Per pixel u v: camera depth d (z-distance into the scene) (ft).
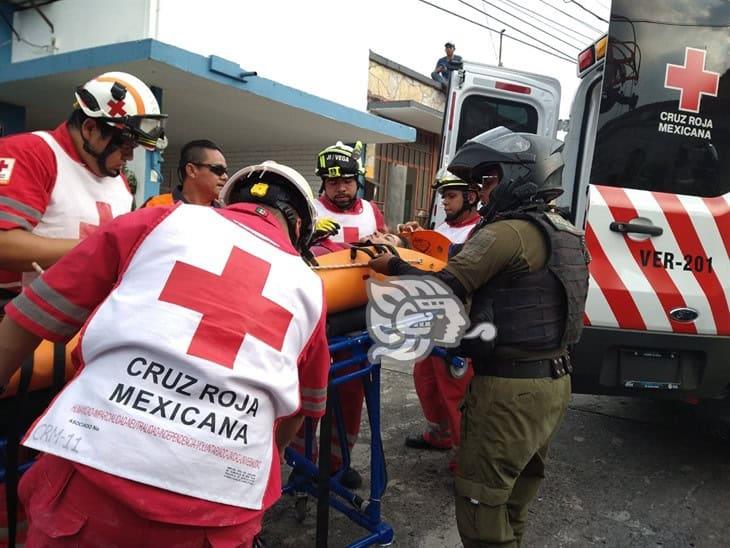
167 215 4.14
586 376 9.82
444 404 10.28
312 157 26.78
